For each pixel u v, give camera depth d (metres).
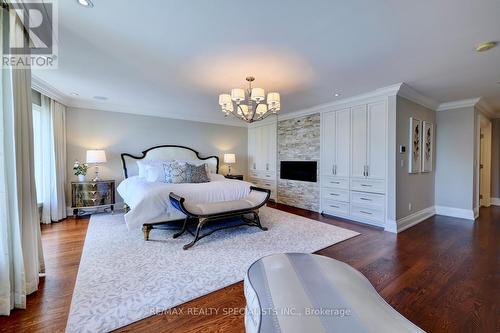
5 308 1.57
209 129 6.12
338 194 4.39
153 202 3.10
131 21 1.85
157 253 2.64
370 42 2.16
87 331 1.45
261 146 6.34
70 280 2.04
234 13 1.75
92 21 1.85
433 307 1.72
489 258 2.55
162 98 4.19
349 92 3.75
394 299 1.82
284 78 3.10
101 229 3.50
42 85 3.44
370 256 2.62
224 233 3.38
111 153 4.76
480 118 4.62
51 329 1.46
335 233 3.41
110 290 1.89
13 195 1.64
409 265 2.39
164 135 5.43
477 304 1.75
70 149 4.34
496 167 5.50
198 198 3.45
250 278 1.26
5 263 1.58
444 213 4.60
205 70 2.85
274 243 2.99
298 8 1.68
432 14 1.73
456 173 4.45
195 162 5.27
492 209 5.06
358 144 4.05
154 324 1.53
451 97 4.08
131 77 3.11
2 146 1.58
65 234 3.26
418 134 4.09
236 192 3.80
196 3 1.63
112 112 4.77
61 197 4.05
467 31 1.96
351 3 1.62
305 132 5.09
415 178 4.08
